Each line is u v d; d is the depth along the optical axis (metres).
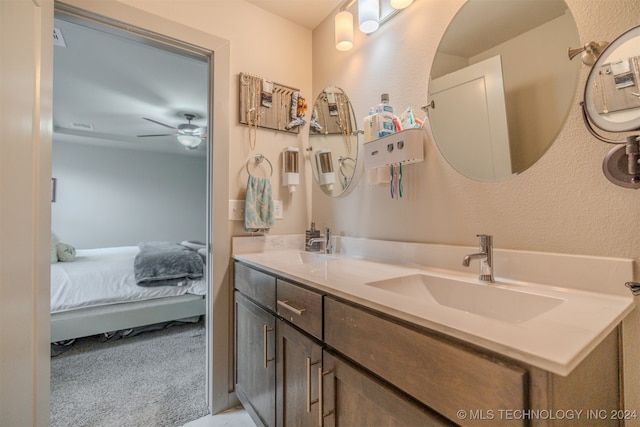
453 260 1.11
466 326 0.55
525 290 0.83
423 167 1.24
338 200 1.73
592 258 0.78
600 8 0.79
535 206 0.91
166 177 5.21
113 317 2.34
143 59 2.21
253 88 1.73
